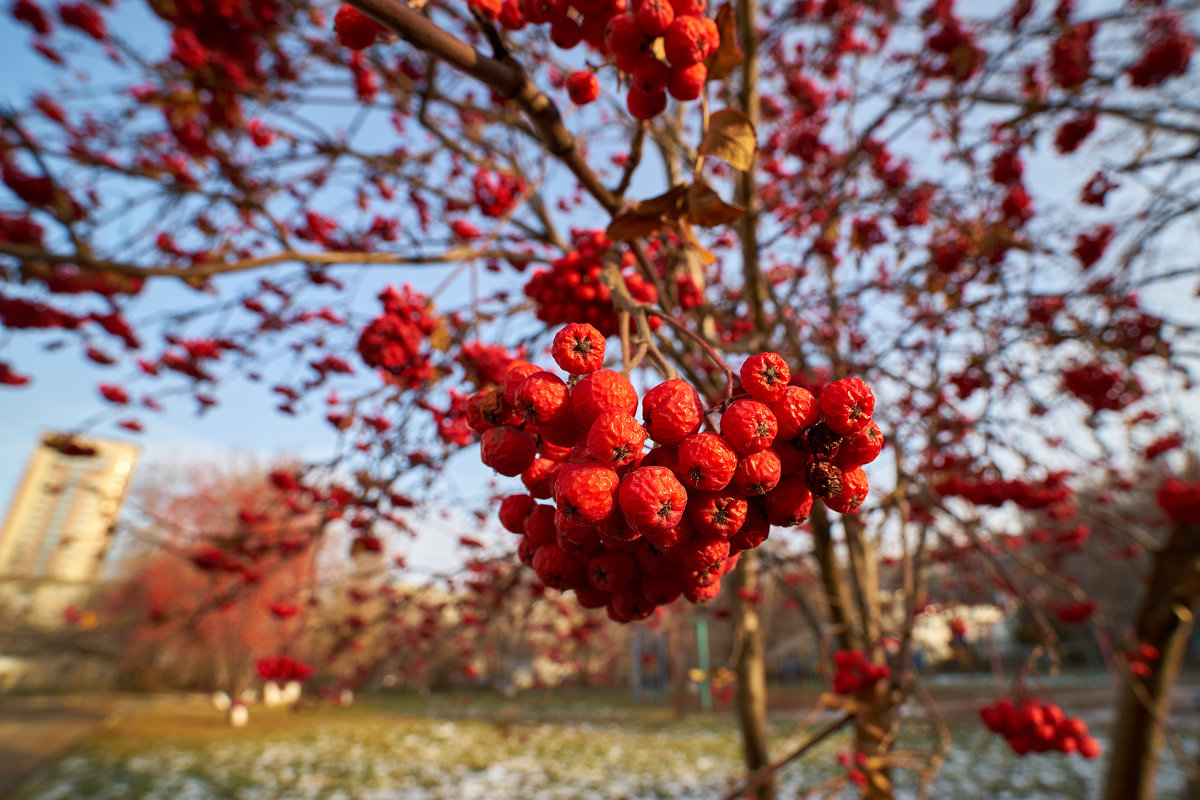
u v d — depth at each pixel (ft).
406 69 16.61
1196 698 57.41
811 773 32.12
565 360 3.65
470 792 34.50
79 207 13.34
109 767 42.63
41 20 14.19
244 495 66.13
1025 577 16.49
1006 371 13.50
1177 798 27.91
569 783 35.63
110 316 13.99
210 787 36.81
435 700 86.69
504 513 4.53
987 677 81.05
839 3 15.75
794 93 17.85
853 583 13.10
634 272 7.61
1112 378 12.67
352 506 12.52
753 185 10.80
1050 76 14.69
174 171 13.61
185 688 111.34
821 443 3.54
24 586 85.05
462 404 10.27
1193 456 16.20
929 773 9.61
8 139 11.55
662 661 63.41
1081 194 13.10
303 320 15.38
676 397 3.46
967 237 12.62
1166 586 14.20
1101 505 21.43
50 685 116.78
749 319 13.65
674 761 39.93
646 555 3.91
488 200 11.40
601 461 3.38
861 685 10.97
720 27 5.21
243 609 61.46
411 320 9.14
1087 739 10.00
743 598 14.12
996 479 12.42
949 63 15.01
